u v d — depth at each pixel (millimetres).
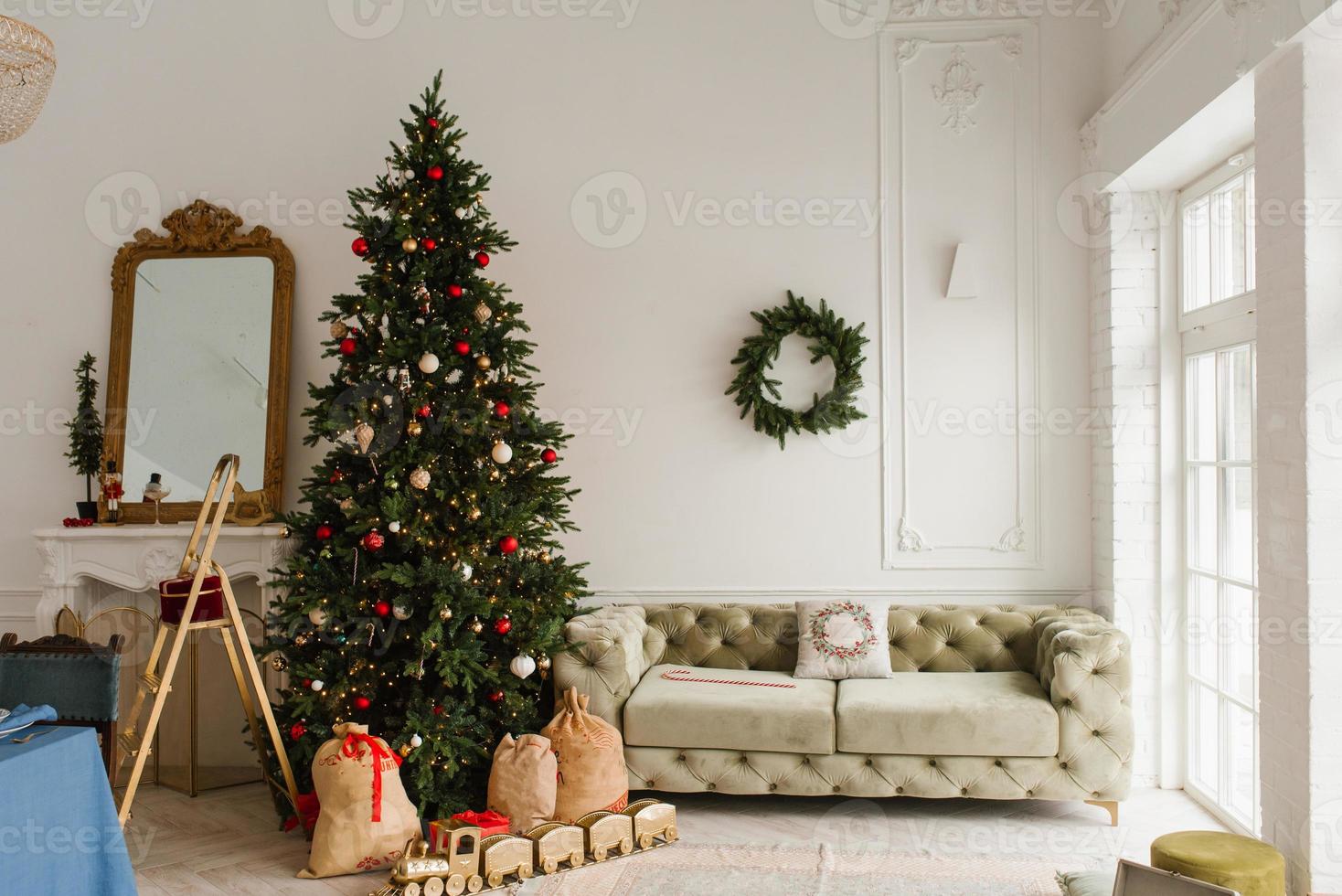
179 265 4871
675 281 4758
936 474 4648
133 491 4809
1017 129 4621
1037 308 4609
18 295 4941
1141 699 4305
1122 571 4328
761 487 4711
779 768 3830
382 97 4871
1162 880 2566
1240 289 3812
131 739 3600
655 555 4750
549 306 4801
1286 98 2992
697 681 4148
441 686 3789
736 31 4754
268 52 4910
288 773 3744
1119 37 4391
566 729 3736
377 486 3855
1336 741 2908
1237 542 3828
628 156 4785
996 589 4625
